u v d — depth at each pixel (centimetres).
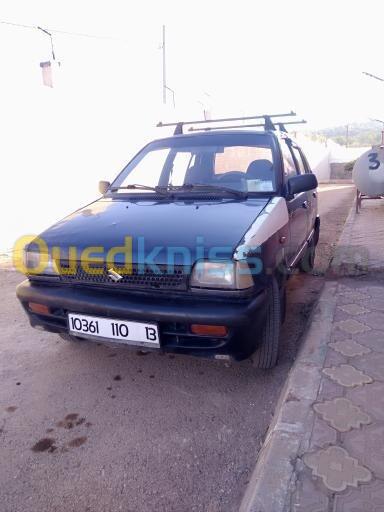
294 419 196
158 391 249
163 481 180
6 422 224
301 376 234
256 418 221
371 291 372
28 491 177
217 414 225
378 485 157
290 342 304
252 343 216
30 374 274
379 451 174
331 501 150
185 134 369
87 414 229
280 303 266
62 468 189
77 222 265
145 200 298
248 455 194
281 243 263
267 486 158
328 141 2836
